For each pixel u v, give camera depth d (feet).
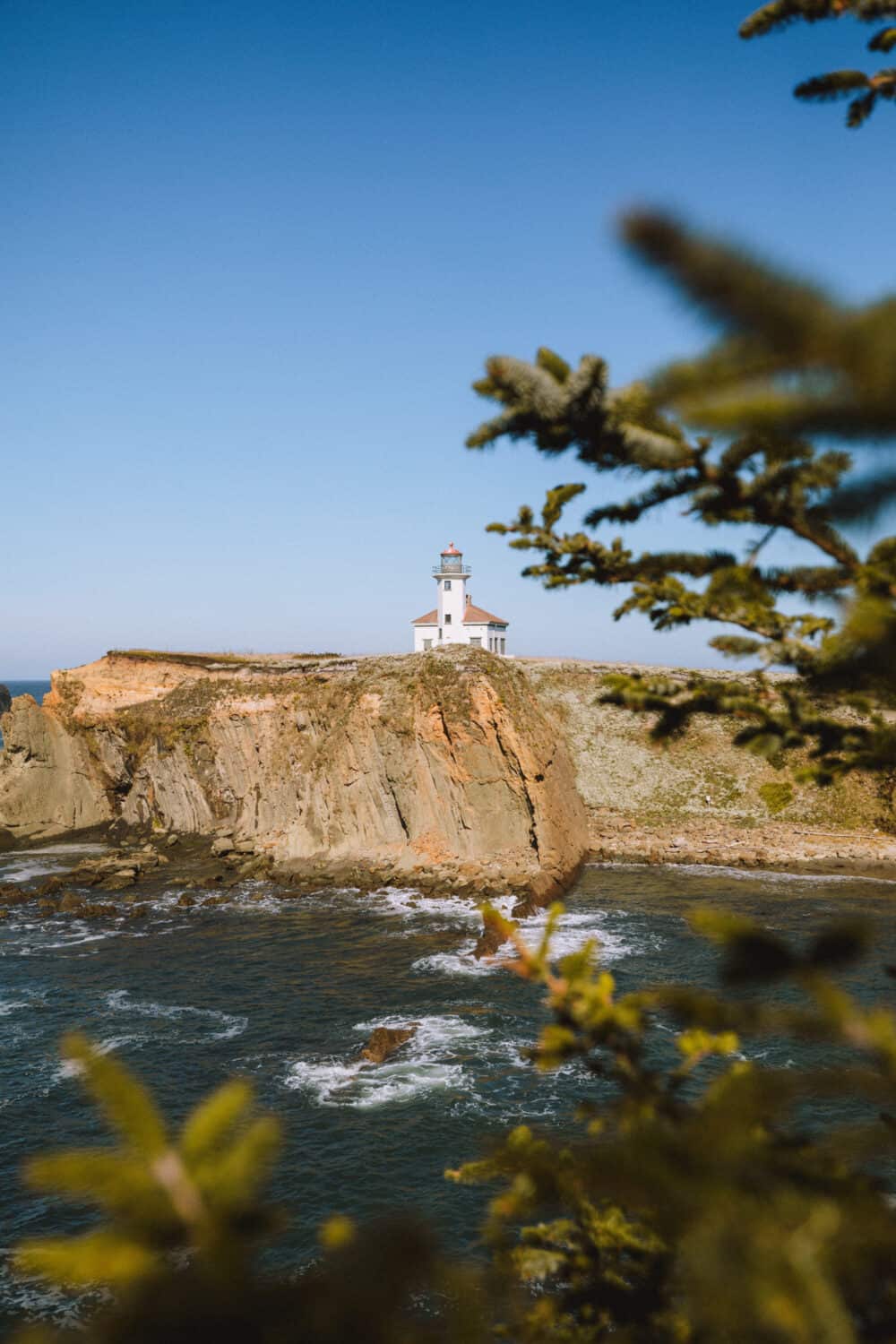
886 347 5.69
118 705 257.55
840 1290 6.32
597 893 165.58
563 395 10.95
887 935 111.75
